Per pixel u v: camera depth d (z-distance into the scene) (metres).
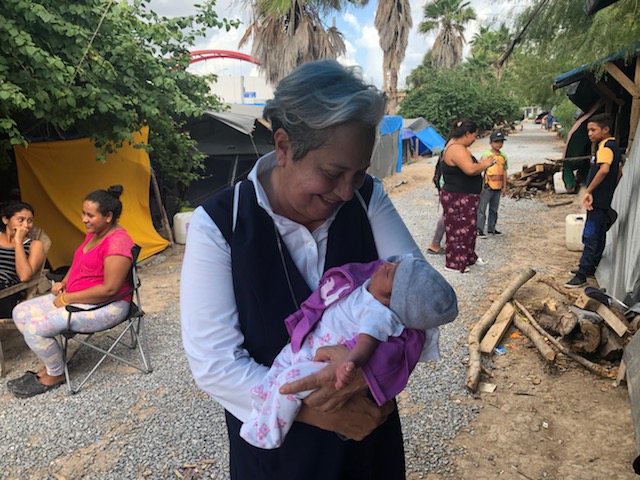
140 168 7.43
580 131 10.28
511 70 18.48
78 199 6.67
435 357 1.29
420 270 1.18
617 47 4.89
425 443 2.90
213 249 1.15
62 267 6.60
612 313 3.62
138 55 6.44
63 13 5.74
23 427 3.23
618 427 2.94
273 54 21.61
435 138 25.38
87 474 2.77
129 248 3.67
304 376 1.14
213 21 7.43
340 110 0.97
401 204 11.66
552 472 2.62
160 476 2.74
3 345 4.57
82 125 6.25
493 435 2.95
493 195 7.85
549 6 5.87
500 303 4.51
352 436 1.17
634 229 4.01
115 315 3.68
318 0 17.58
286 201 1.20
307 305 1.22
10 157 6.57
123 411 3.40
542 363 3.72
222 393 1.16
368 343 1.14
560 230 8.24
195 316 1.15
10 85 4.85
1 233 4.43
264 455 1.30
